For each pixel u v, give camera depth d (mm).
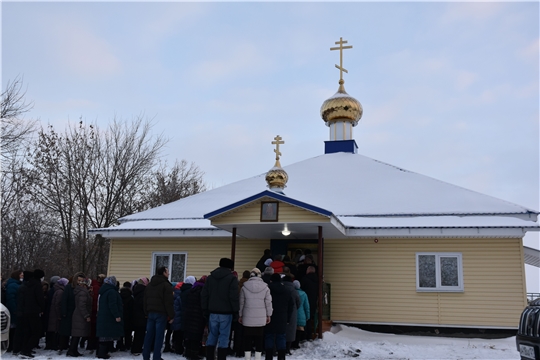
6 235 31750
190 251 18109
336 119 24281
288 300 10320
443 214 16625
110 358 10992
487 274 15609
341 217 16938
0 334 10555
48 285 12742
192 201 20500
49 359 10555
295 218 13422
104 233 18328
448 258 16031
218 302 9539
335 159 22469
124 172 31781
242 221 13773
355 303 16312
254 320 9719
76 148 30984
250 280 9969
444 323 15594
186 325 10844
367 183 19578
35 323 10992
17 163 29297
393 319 15969
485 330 15328
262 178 21906
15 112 23328
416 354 12039
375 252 16547
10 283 11922
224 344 9469
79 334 11125
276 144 18531
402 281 16156
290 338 10883
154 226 18188
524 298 15211
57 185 30281
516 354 12188
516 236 15367
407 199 17859
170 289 10211
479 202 17125
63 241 32500
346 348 12180
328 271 16719
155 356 9977
